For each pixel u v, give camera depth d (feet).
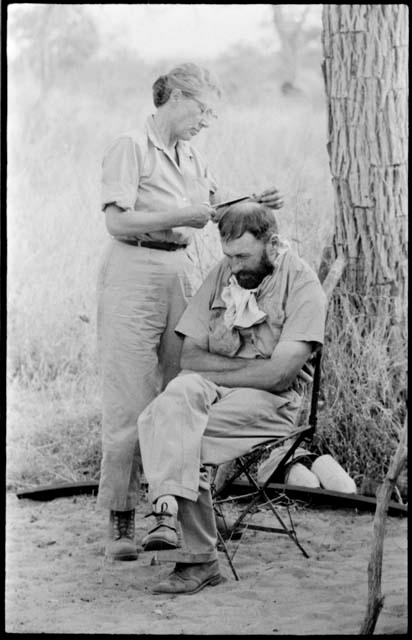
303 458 18.40
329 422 19.24
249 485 18.15
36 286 22.36
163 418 13.24
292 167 23.20
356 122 19.42
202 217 14.44
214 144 23.73
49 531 16.71
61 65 26.66
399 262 19.40
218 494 14.76
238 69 27.09
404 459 11.85
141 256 14.83
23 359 21.99
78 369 21.79
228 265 14.83
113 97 26.37
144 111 26.16
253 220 14.16
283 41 27.96
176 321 15.14
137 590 13.96
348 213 19.53
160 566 14.85
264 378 13.96
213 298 14.79
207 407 13.60
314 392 14.58
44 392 21.47
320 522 16.99
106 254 15.02
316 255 21.13
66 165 23.71
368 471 19.02
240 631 12.39
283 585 14.05
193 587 13.79
